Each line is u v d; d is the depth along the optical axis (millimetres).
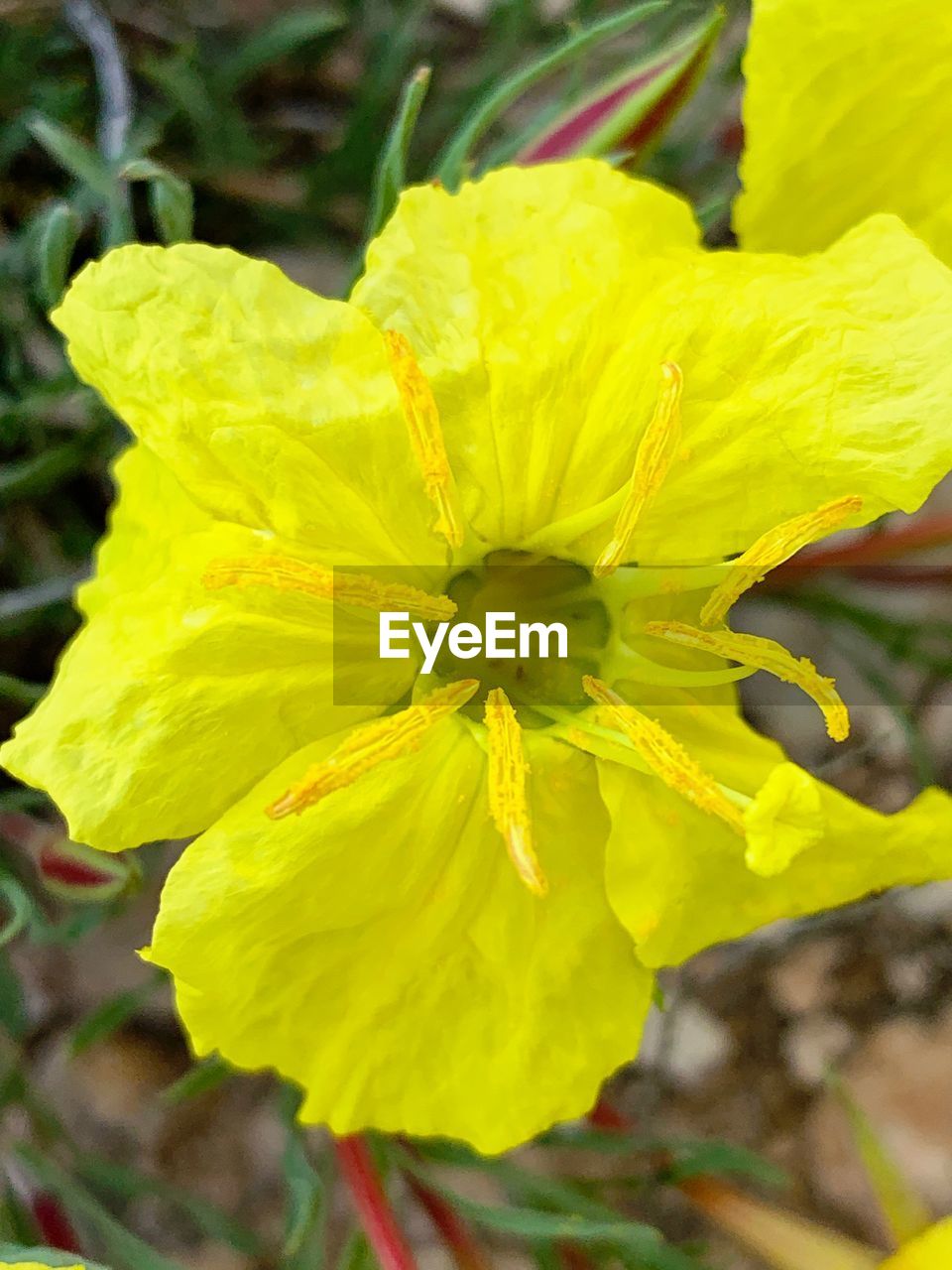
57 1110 129
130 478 69
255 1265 134
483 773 71
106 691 65
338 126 135
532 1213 84
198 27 129
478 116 84
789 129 78
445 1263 134
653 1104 137
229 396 65
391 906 70
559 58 82
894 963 154
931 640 148
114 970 131
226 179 123
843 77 76
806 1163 146
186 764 66
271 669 67
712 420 69
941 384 67
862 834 74
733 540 70
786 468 69
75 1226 104
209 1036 69
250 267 66
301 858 67
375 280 67
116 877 79
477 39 145
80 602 68
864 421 67
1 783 112
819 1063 150
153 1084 136
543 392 68
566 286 68
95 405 96
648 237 70
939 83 76
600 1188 102
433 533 69
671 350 68
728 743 76
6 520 112
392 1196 136
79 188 110
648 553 71
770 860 63
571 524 70
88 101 120
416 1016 72
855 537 120
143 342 65
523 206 69
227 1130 138
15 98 114
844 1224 143
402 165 81
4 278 104
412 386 63
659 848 72
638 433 69
